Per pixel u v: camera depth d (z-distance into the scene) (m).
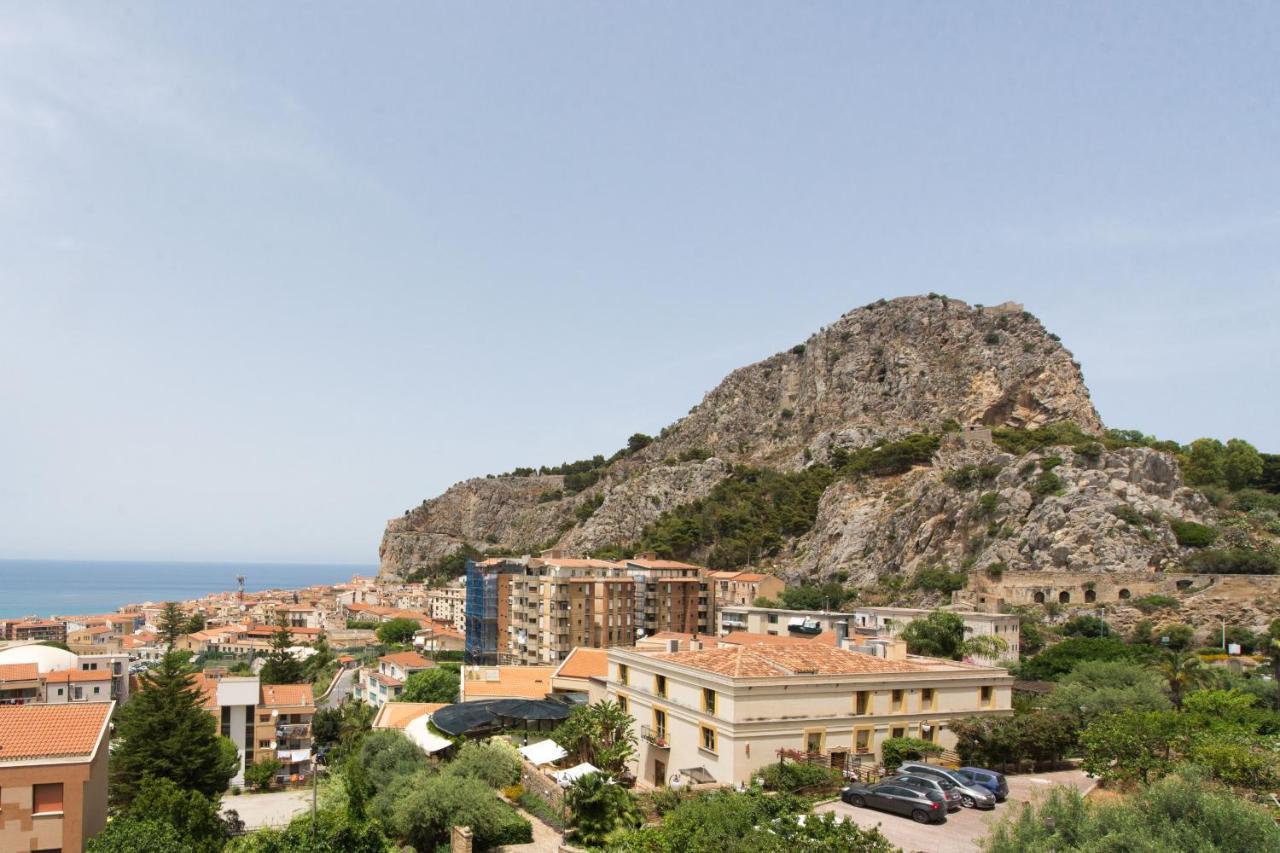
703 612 167.88
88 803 41.97
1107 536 135.25
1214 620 111.62
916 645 98.00
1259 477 182.00
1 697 110.94
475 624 177.38
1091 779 51.06
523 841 46.41
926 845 37.62
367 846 43.94
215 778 75.00
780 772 47.41
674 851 32.25
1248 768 40.75
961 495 165.38
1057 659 102.44
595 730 56.50
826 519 197.12
